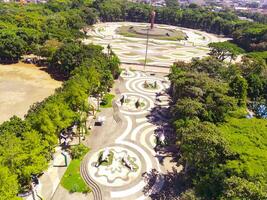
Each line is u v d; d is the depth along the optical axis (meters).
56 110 68.56
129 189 63.44
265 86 101.38
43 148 61.28
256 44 185.88
